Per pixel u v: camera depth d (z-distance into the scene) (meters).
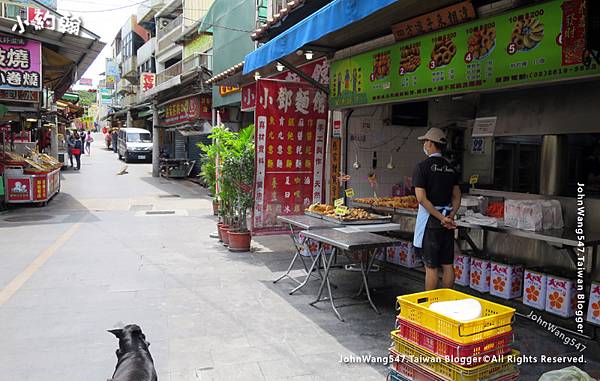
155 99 19.97
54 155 21.42
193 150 20.86
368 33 5.96
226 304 4.94
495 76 4.36
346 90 6.59
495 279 5.12
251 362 3.63
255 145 7.05
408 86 5.47
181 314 4.62
